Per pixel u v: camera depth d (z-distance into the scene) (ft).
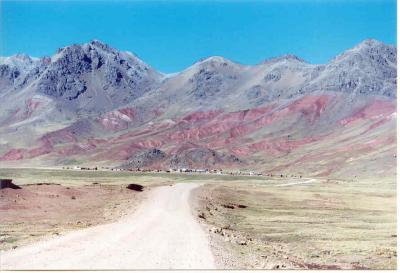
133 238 141.79
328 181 629.92
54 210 231.09
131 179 609.01
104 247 123.95
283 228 219.00
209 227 181.57
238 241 155.12
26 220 195.62
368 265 138.72
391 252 160.15
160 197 319.27
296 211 297.33
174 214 225.15
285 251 155.33
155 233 154.61
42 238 142.10
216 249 128.16
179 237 146.41
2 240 137.90
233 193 396.57
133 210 241.55
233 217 258.37
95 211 239.09
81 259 107.86
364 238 191.83
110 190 339.16
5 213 208.95
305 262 137.39
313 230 213.46
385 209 312.09
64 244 128.57
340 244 176.35
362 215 278.87
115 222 190.70
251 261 119.96
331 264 138.21
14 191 254.47
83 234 150.20
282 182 609.83
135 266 102.63
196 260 110.01
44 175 637.30
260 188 469.98
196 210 252.01
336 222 244.63
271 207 319.27
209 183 537.65
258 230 211.41
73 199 277.44
